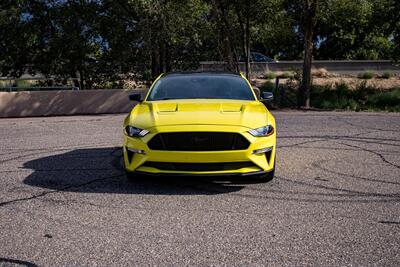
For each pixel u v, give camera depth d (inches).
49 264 141.5
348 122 522.3
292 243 157.5
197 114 226.8
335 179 248.5
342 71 1301.7
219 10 772.0
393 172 265.9
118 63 797.9
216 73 296.0
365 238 162.1
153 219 182.4
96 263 142.2
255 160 219.9
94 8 781.3
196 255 147.8
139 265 140.6
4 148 358.0
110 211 192.5
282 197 213.3
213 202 205.3
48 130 470.0
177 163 216.1
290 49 1898.4
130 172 226.5
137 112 241.9
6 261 143.7
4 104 643.5
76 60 808.9
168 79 286.0
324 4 761.0
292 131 443.2
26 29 796.0
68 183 241.1
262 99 285.3
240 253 149.3
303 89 757.3
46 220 181.6
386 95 828.0
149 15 693.3
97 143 378.3
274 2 759.1
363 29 1626.5
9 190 227.1
